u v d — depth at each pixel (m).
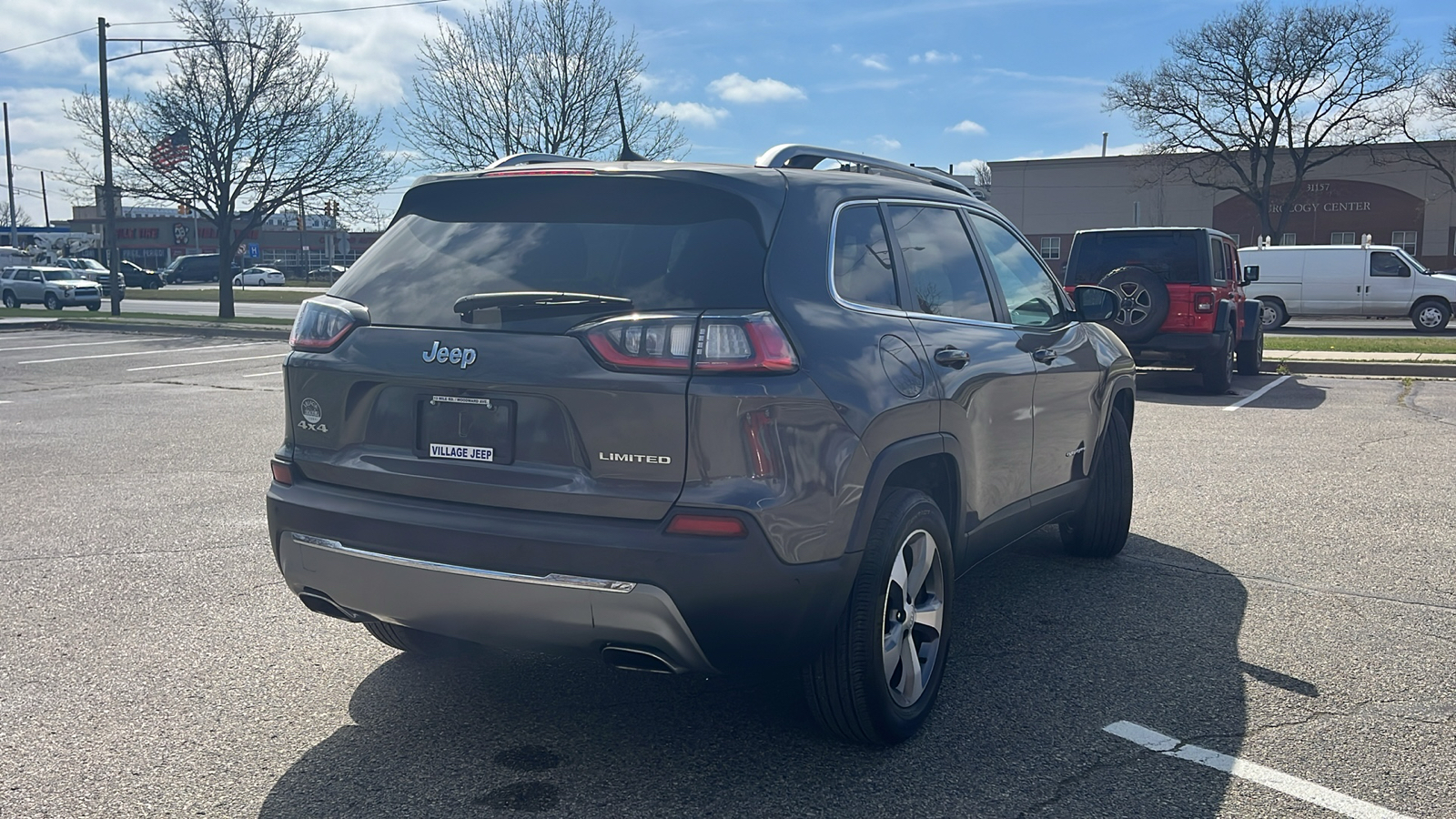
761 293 3.14
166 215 106.31
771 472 3.02
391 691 3.97
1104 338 5.57
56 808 3.10
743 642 3.06
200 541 6.04
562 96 26.77
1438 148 55.16
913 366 3.57
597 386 3.04
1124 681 4.08
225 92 28.53
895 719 3.46
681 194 3.33
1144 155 61.09
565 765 3.39
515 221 3.47
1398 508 6.84
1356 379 14.35
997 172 64.75
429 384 3.28
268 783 3.26
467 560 3.13
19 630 4.59
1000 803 3.16
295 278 85.12
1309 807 3.13
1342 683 4.04
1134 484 7.63
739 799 3.18
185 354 18.83
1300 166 53.09
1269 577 5.43
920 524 3.54
